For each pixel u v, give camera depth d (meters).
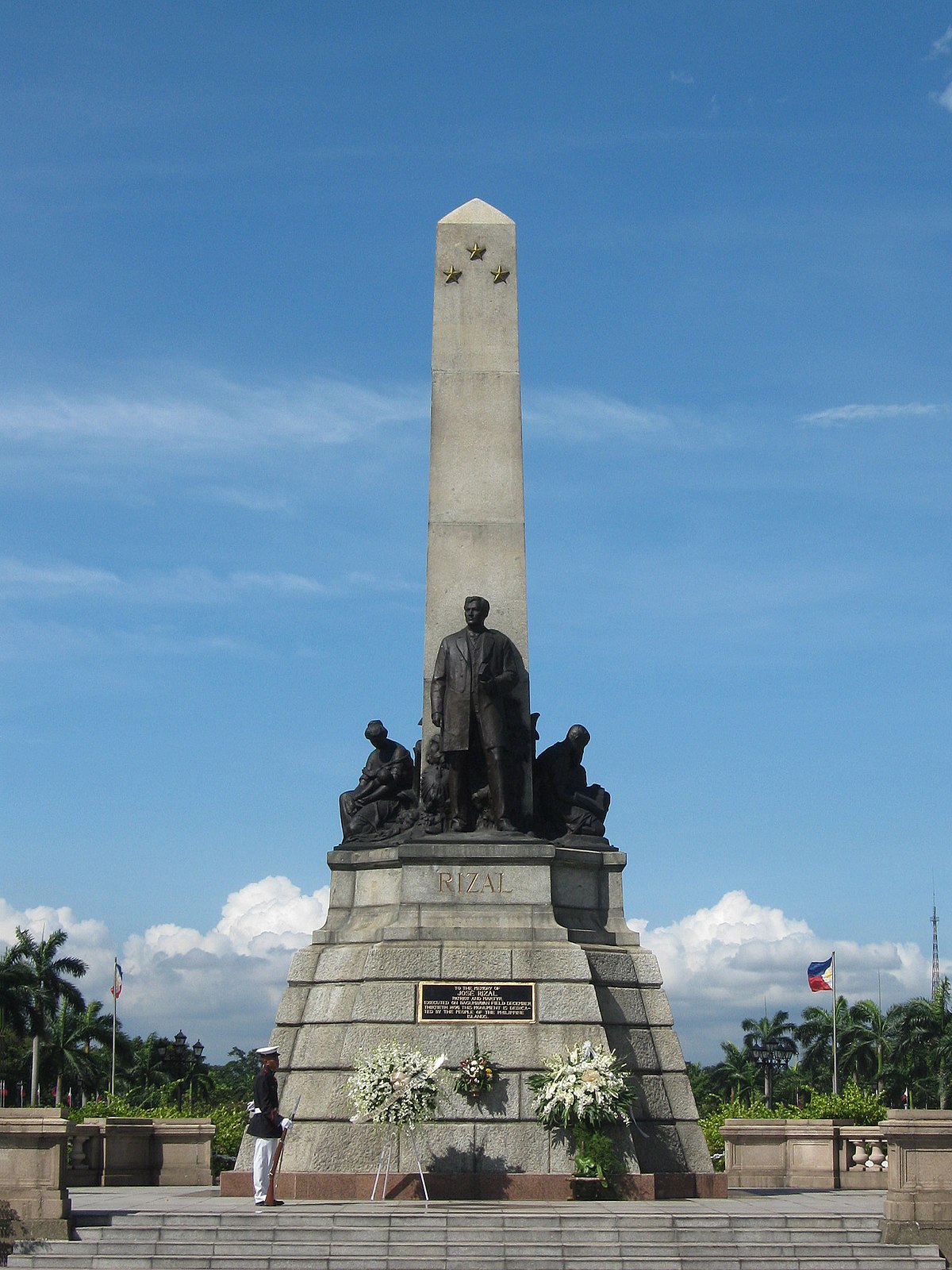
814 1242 21.61
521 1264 20.44
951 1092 93.81
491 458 30.33
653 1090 26.62
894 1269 20.70
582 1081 24.61
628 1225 21.91
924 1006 97.19
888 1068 97.62
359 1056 25.45
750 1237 21.67
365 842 28.61
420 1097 24.27
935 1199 21.91
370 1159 25.12
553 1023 25.94
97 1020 95.38
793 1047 52.09
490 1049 25.70
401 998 26.02
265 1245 20.98
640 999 27.28
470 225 31.48
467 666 28.20
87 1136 30.86
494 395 30.62
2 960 92.88
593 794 29.06
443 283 31.14
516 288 31.16
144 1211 22.36
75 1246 21.00
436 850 27.31
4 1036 88.44
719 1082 111.19
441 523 29.98
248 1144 26.64
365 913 28.03
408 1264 20.36
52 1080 92.81
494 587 29.75
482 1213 22.23
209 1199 25.34
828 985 54.78
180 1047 53.34
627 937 27.97
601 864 28.27
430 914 26.98
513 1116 25.25
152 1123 31.39
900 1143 22.14
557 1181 24.75
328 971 27.27
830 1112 40.31
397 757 29.22
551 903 27.11
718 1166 39.94
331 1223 21.81
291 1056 26.86
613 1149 25.02
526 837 27.61
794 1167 32.88
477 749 28.12
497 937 26.61
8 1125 21.80
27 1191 21.73
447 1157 24.97
